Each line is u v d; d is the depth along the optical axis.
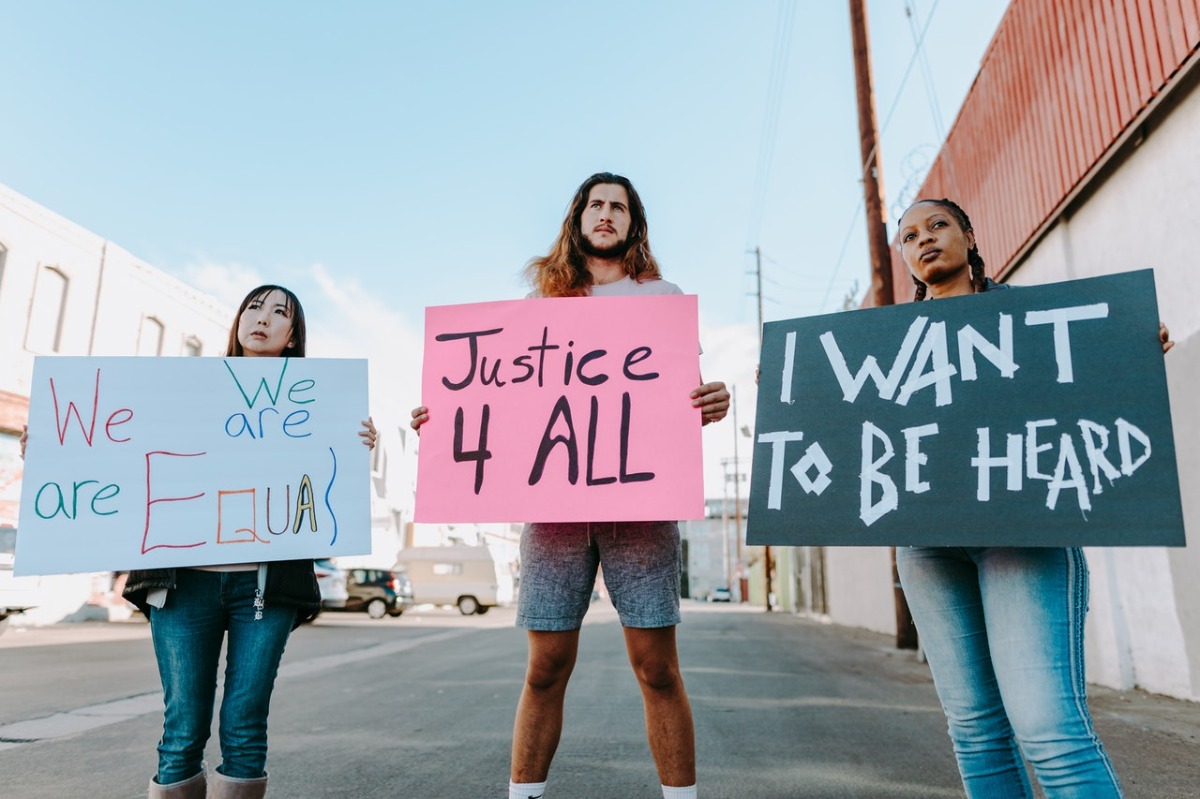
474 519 2.17
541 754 2.10
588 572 2.18
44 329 13.66
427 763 3.49
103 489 2.24
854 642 10.59
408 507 30.12
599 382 2.27
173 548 2.19
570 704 5.01
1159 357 1.72
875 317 2.08
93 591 14.43
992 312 1.94
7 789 3.12
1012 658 1.70
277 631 2.15
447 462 2.25
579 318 2.34
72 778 3.30
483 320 2.39
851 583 15.59
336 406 2.45
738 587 61.19
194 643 2.10
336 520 2.32
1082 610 1.73
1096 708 4.74
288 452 2.37
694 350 2.26
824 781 3.15
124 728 4.38
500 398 2.29
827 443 2.01
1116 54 5.28
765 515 2.00
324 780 3.21
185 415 2.35
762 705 5.00
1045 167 6.45
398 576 19.97
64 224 14.06
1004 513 1.75
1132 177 5.30
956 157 8.80
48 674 6.62
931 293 2.25
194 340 17.61
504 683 6.22
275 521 2.27
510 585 27.92
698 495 2.10
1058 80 6.18
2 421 12.57
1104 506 1.66
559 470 2.18
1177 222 4.81
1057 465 1.74
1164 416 1.67
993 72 7.56
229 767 2.03
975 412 1.87
